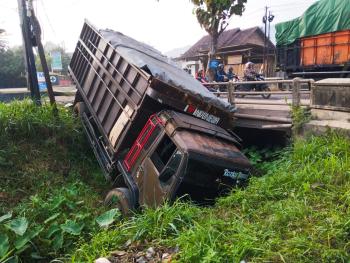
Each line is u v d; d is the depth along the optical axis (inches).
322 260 138.7
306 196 194.9
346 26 486.6
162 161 236.4
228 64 1126.4
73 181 325.1
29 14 403.9
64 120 387.2
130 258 162.7
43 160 342.0
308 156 249.4
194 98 269.3
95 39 383.9
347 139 257.1
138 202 246.2
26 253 195.3
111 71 324.2
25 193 289.6
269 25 884.0
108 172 305.7
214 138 255.1
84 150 382.6
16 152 332.2
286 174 228.1
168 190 216.7
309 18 534.9
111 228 211.2
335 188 197.6
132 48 333.1
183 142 223.6
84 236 209.9
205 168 221.3
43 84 824.9
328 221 163.6
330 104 283.3
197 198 229.9
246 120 346.3
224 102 285.3
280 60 590.9
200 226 167.2
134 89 277.6
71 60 468.4
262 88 526.0
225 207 209.0
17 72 1430.9
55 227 211.8
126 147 290.5
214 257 142.4
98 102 352.5
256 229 167.2
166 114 252.2
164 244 167.8
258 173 280.8
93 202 280.4
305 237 153.0
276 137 339.6
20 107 378.3
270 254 143.4
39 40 406.9
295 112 302.4
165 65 336.5
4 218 205.2
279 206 187.6
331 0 510.3
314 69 544.7
